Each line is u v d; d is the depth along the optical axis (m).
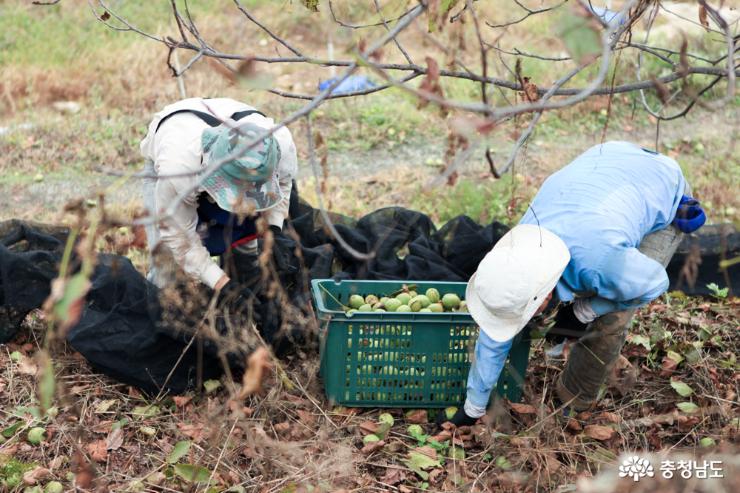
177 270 3.81
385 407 3.93
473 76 1.86
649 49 3.03
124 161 7.33
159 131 3.57
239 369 4.04
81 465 2.74
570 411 3.88
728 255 5.05
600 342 3.65
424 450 3.63
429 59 1.80
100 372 4.10
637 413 4.03
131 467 3.53
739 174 7.02
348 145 7.74
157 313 3.78
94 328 3.87
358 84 7.92
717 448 3.46
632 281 3.20
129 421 3.78
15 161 7.23
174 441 3.71
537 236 3.28
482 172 7.02
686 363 4.36
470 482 3.49
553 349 4.23
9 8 10.30
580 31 1.56
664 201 3.60
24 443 3.60
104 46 9.59
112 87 8.73
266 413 3.82
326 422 3.83
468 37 6.58
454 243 4.84
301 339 4.16
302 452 3.55
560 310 3.64
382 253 4.83
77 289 1.47
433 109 7.71
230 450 3.58
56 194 6.64
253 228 3.92
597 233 3.25
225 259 3.75
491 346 3.36
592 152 3.75
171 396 3.98
